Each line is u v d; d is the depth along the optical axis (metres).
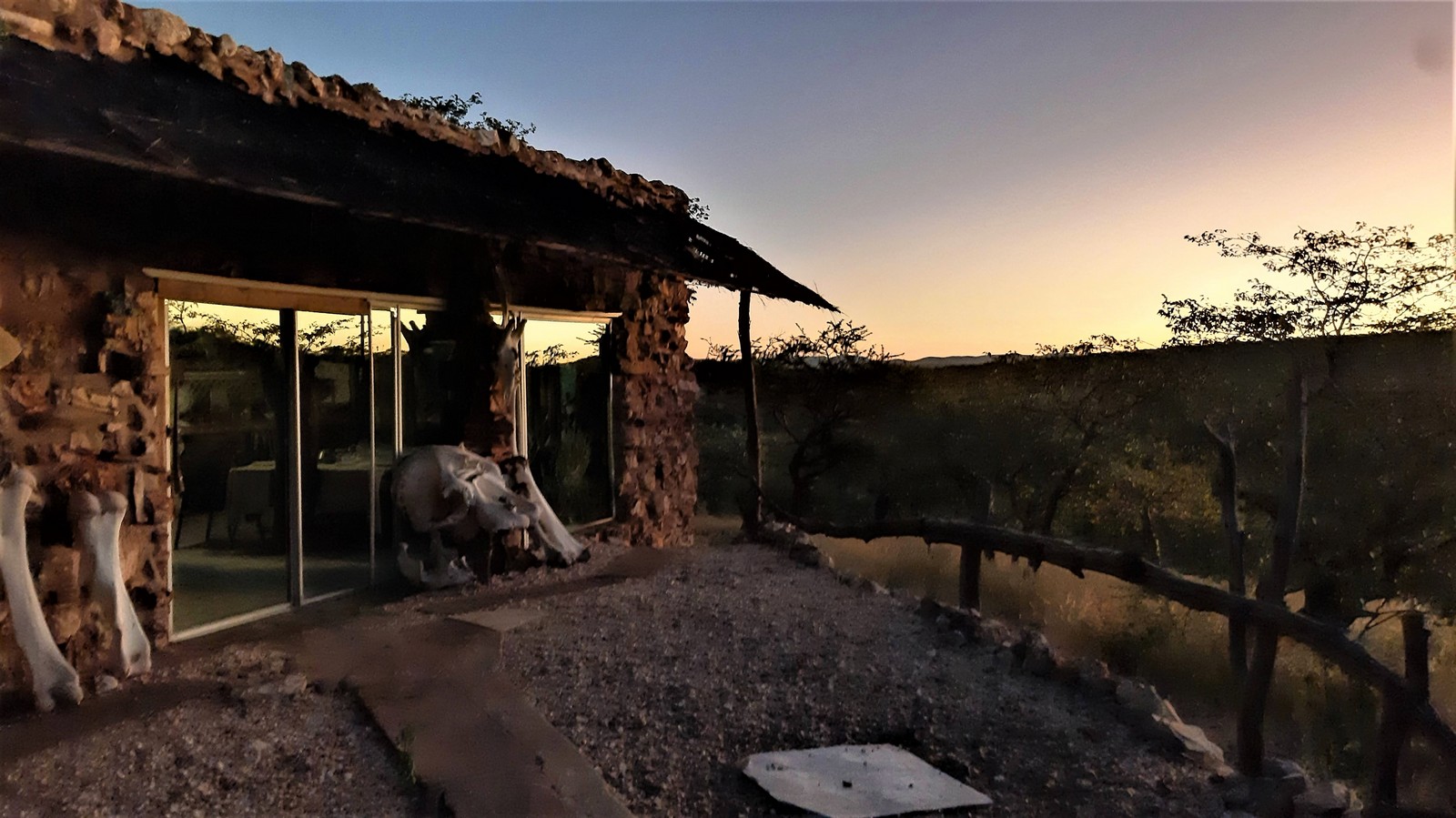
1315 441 9.50
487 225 6.50
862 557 12.15
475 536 7.71
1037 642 6.49
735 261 10.50
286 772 4.00
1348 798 4.75
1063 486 12.05
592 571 8.41
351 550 7.37
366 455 7.47
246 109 5.63
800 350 17.78
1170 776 4.86
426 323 8.09
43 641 4.52
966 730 5.24
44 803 3.54
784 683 5.63
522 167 7.78
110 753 3.98
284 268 6.55
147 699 4.65
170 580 5.71
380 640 5.88
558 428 9.86
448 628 6.19
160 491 5.59
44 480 4.89
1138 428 12.38
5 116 3.97
